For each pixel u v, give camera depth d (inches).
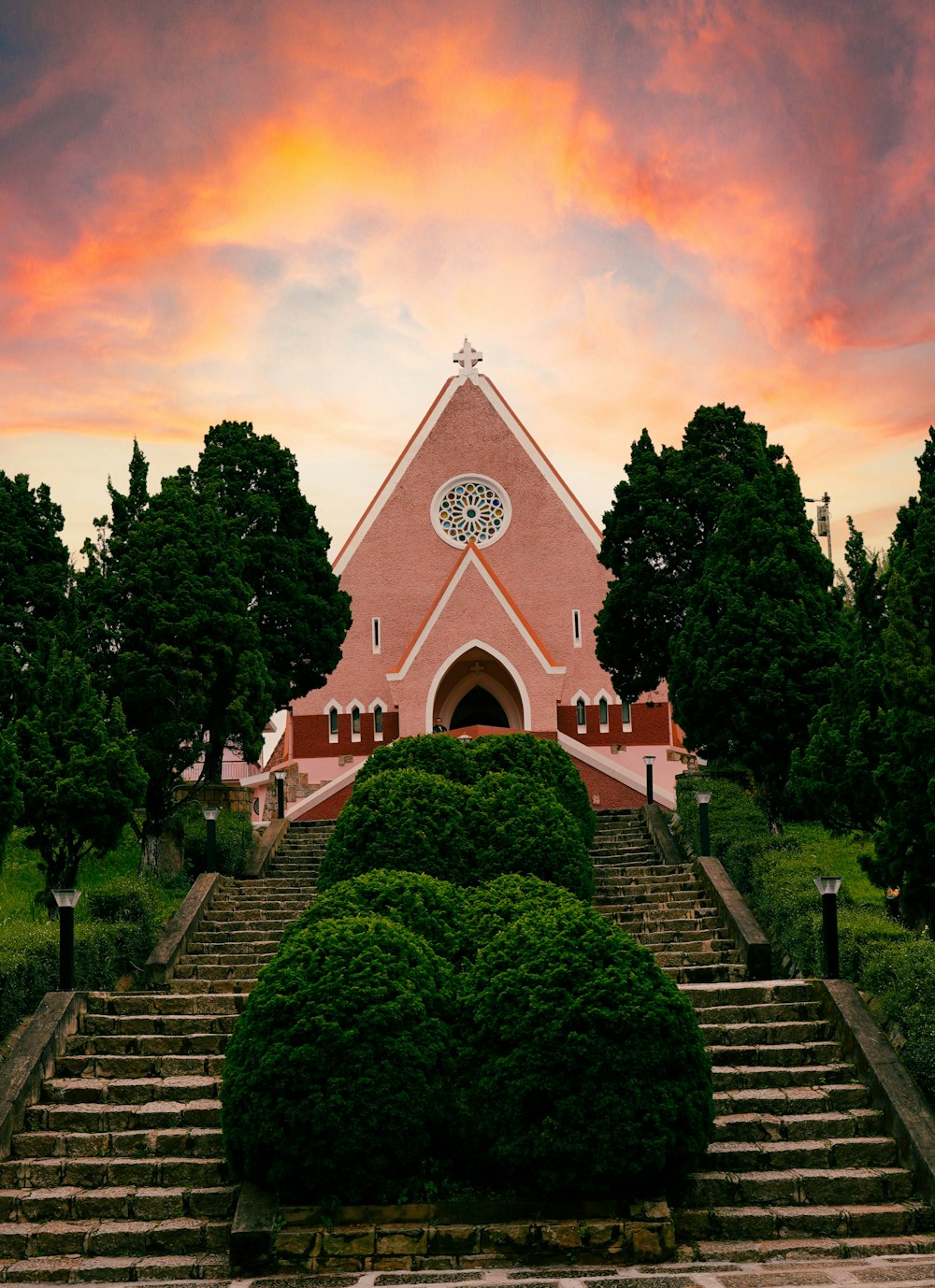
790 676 890.7
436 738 754.8
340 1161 392.2
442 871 618.8
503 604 1540.4
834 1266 361.1
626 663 1252.5
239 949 674.2
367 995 409.7
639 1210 386.3
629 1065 395.5
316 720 1643.7
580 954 420.5
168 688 901.8
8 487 1103.6
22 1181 424.8
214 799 1035.3
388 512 1685.5
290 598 1228.5
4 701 853.2
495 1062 408.5
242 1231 377.4
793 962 610.5
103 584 935.0
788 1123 436.8
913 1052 459.5
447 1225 386.0
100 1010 538.6
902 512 700.7
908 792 563.5
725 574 938.7
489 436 1690.5
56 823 727.7
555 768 789.2
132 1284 366.9
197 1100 468.1
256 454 1279.5
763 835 791.7
